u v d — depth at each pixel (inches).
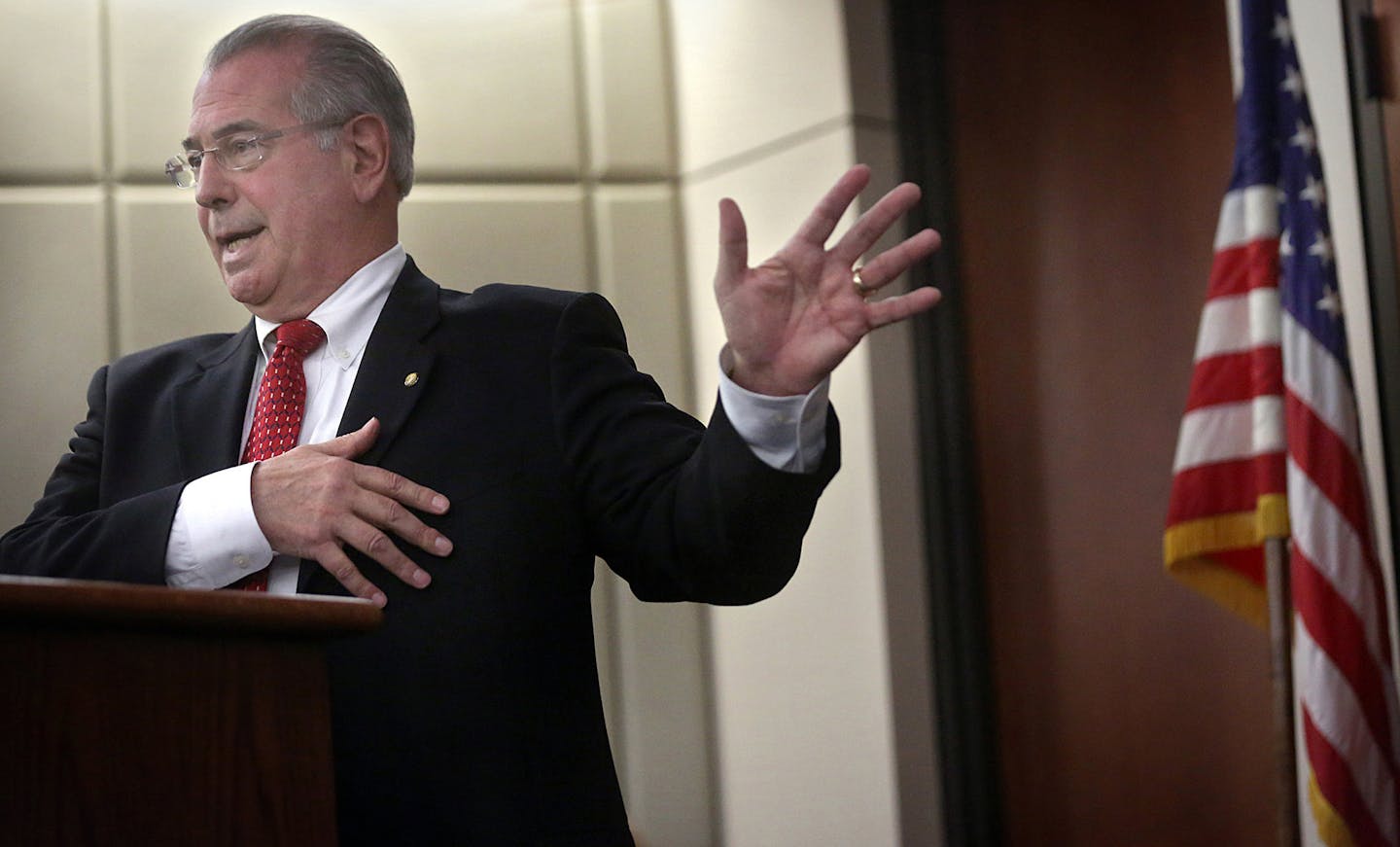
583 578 65.2
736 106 187.2
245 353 73.0
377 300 71.8
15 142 173.3
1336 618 112.6
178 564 63.9
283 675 44.9
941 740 171.0
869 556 171.9
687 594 62.3
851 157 175.2
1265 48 123.7
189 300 175.3
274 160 71.0
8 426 169.2
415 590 62.2
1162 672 156.6
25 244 172.2
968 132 177.2
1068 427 166.1
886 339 175.6
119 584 41.1
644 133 191.9
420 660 61.0
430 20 186.5
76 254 173.2
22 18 175.3
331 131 71.9
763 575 60.2
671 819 184.1
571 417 65.4
